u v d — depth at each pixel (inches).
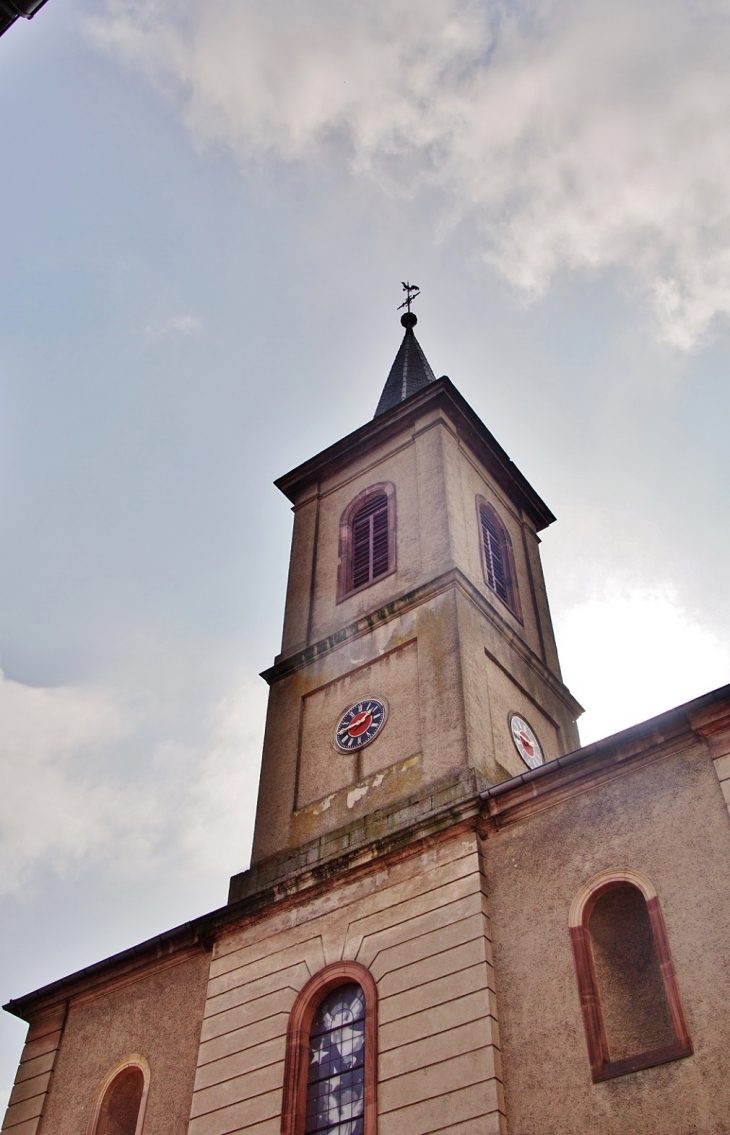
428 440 985.5
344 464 1061.8
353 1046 598.2
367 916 642.2
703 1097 462.6
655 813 570.9
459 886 610.9
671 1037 510.9
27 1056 754.2
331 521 1011.3
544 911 575.5
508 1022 544.1
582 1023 521.7
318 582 953.5
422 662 782.5
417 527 912.9
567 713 899.4
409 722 753.6
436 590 823.7
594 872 571.5
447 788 679.1
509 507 1064.2
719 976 491.5
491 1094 512.1
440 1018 559.8
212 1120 610.9
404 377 1275.8
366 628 847.1
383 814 695.1
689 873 535.5
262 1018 639.8
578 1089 499.2
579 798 607.8
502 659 828.6
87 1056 722.8
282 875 714.2
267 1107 593.9
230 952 697.0
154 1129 640.4
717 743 568.1
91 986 767.1
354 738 778.8
